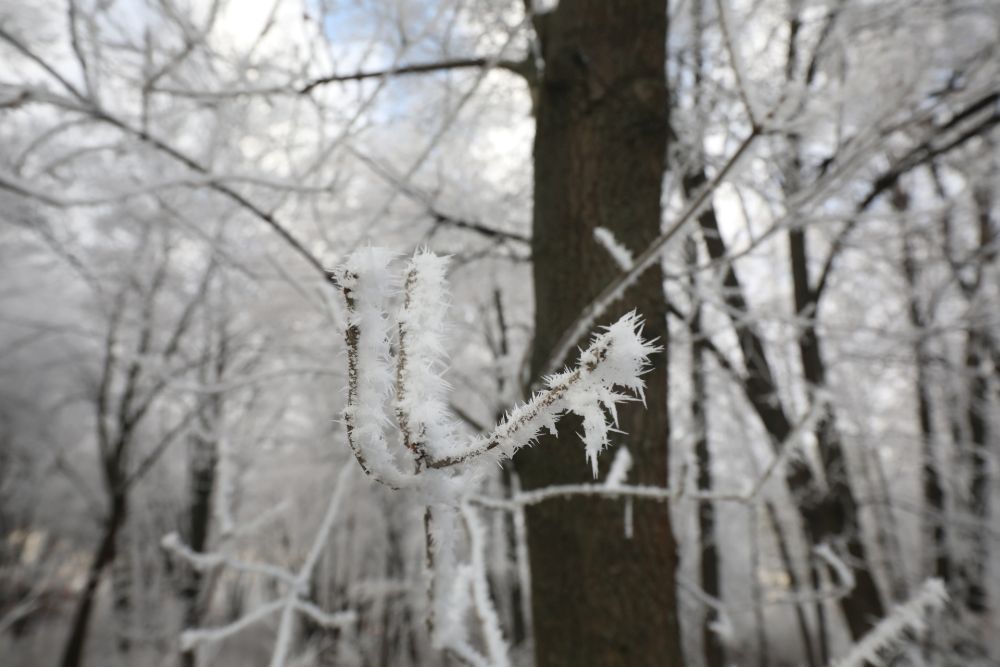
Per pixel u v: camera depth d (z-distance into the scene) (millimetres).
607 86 1796
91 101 2197
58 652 12648
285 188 2314
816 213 2889
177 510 12438
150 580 13484
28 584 13070
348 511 10445
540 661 1571
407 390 444
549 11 2076
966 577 6238
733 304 4062
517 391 2014
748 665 12492
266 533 11633
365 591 10242
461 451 449
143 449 11859
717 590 7152
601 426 325
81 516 14195
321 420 8648
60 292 11633
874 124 1893
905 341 4859
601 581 1506
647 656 1467
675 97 3270
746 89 1279
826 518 3959
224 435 1933
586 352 341
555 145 1838
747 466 8055
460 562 1298
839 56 3439
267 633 12430
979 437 6637
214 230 5184
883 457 7980
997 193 5785
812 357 4137
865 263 5859
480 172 5398
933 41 3930
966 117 3445
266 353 7797
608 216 1710
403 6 2496
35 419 11984
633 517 1533
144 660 11328
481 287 5184
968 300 6148
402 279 458
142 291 8133
